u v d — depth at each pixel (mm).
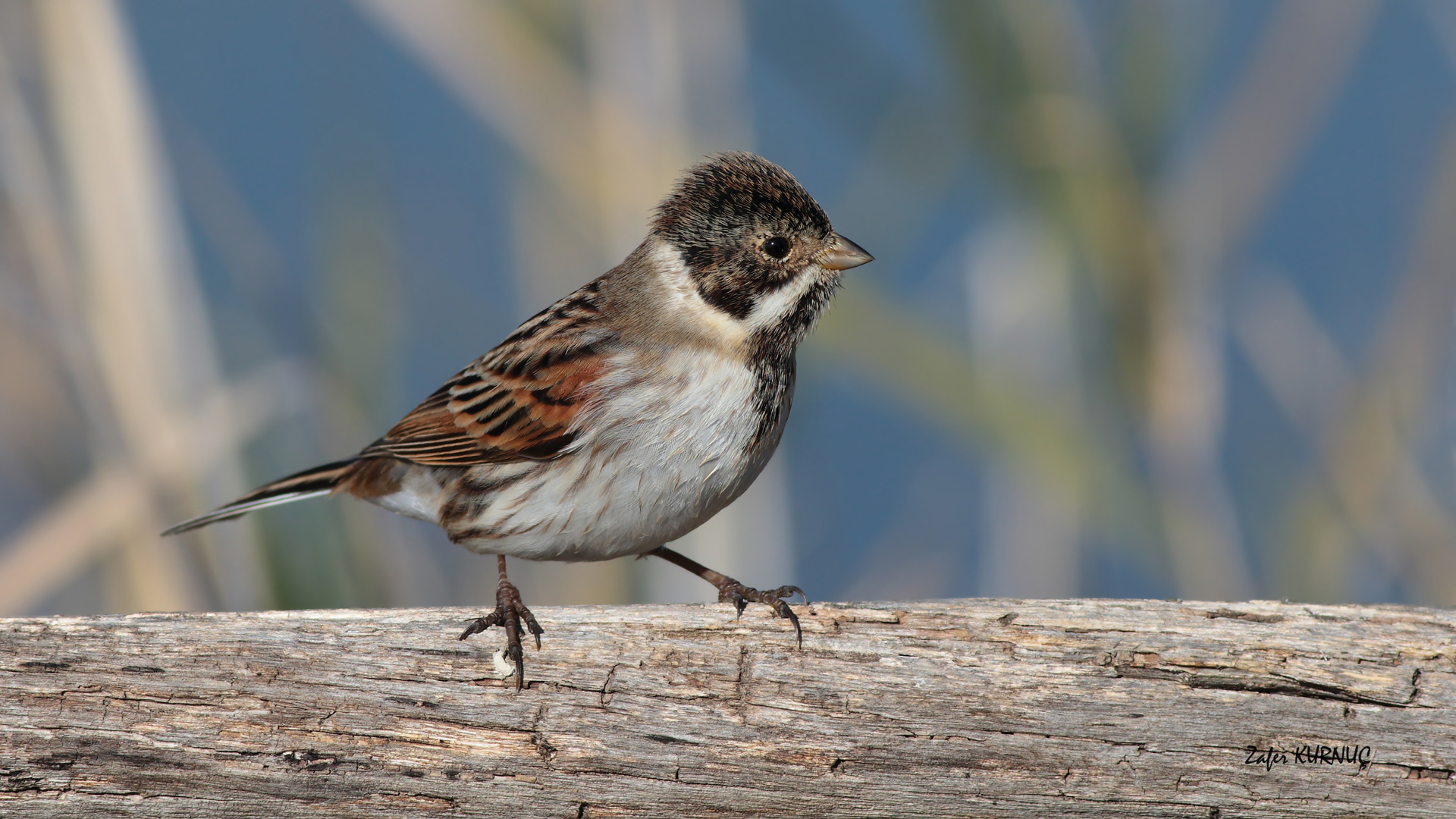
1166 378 11805
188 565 10922
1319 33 12211
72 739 6879
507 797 7164
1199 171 12539
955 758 7227
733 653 7324
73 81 10773
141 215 10914
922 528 15172
